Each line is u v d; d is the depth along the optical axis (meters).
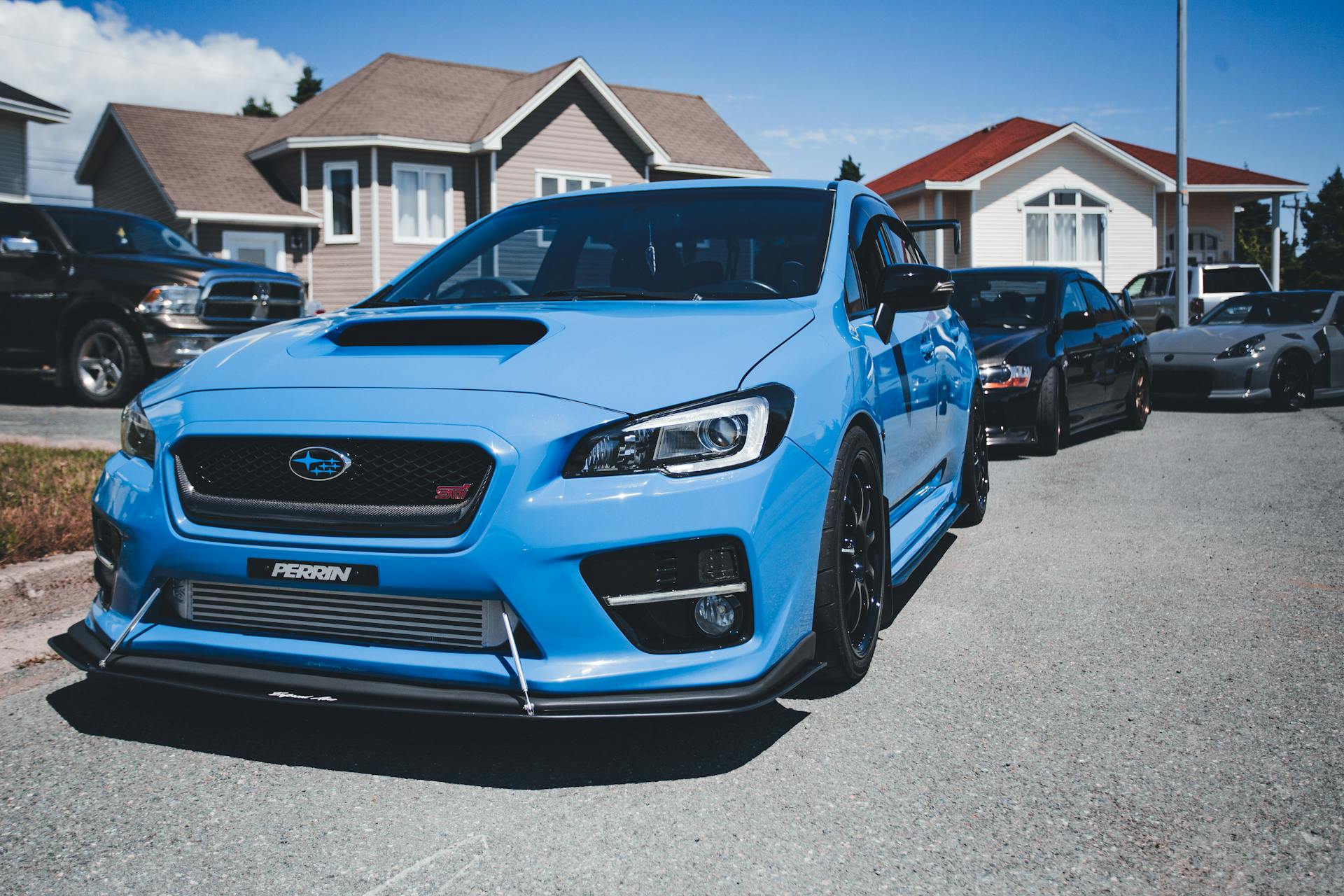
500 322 2.89
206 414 2.63
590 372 2.54
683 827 2.27
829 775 2.53
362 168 23.44
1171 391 11.35
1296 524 5.43
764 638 2.51
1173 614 3.90
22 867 2.12
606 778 2.51
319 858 2.15
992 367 8.09
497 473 2.34
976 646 3.54
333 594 2.48
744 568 2.46
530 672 2.35
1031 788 2.46
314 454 2.47
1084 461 7.91
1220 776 2.51
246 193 23.12
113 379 9.99
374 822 2.30
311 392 2.60
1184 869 2.09
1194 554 4.85
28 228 10.08
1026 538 5.28
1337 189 81.56
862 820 2.30
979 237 28.83
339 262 23.67
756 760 2.62
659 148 26.05
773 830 2.26
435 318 2.94
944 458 4.73
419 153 23.92
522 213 4.09
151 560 2.60
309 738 2.76
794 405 2.63
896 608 4.03
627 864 2.12
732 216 3.76
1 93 21.00
